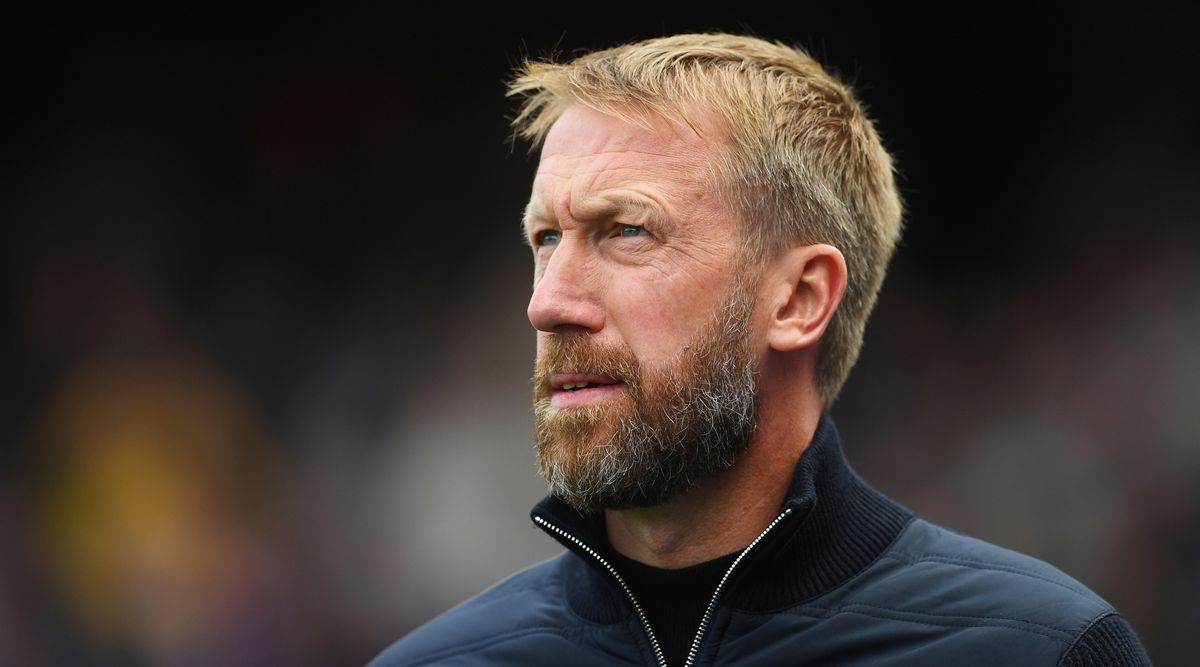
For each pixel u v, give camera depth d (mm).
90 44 34625
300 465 31031
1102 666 6344
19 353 31781
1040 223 33938
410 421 31500
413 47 35406
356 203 34531
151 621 27906
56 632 27719
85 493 29203
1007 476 30031
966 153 35438
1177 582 27547
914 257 34625
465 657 7617
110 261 33281
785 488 7262
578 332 6824
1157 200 32594
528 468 30141
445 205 34594
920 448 30828
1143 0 34000
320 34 35344
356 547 29922
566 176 6988
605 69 7188
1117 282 32094
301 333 33094
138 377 31609
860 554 7004
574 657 7195
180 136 34719
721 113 7074
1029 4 34781
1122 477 29219
